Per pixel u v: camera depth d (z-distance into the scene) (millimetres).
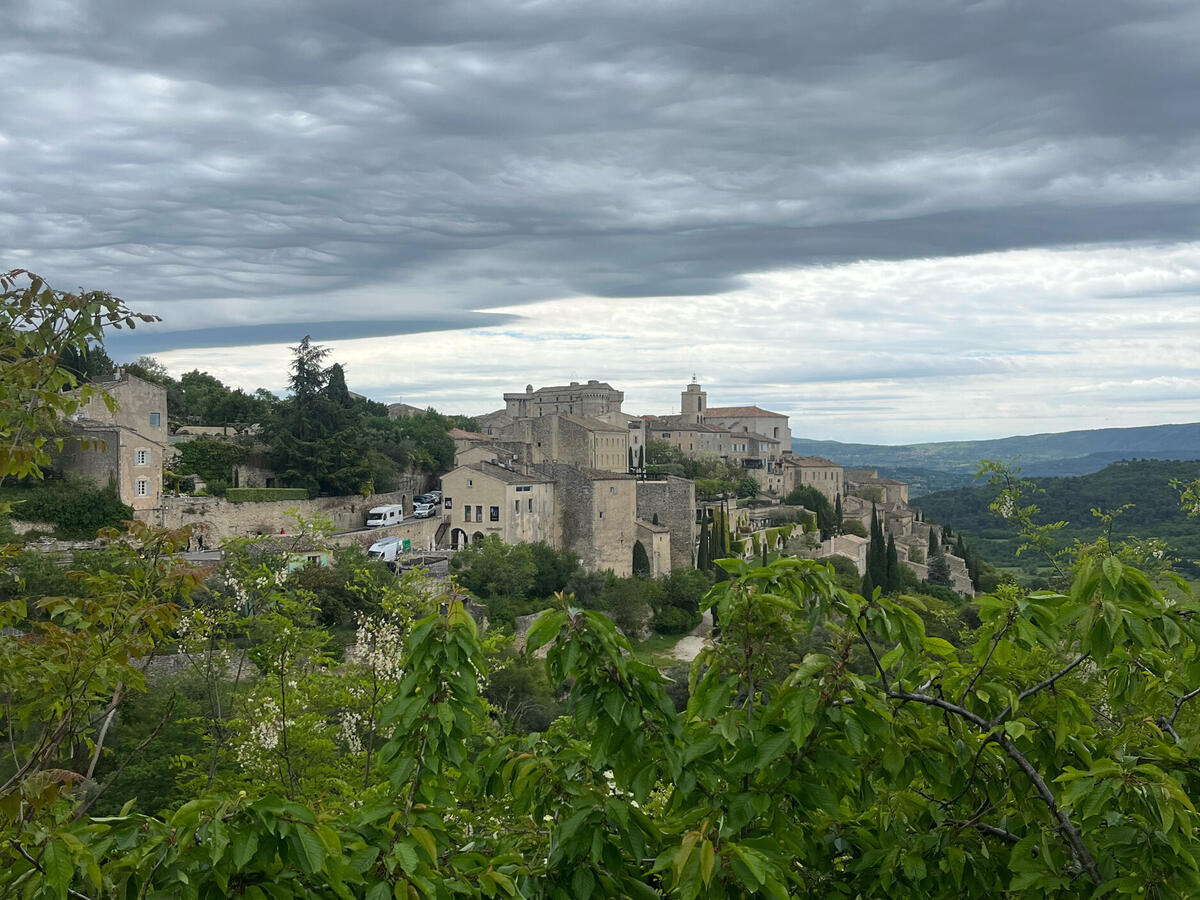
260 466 94625
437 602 8609
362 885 7418
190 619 21781
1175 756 9266
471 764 9297
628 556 102875
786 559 8969
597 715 8312
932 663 10305
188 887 6672
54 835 6840
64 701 11188
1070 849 8906
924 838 9070
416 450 111188
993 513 22141
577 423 125500
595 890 8211
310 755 21328
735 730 8180
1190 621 8695
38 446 12664
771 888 7078
